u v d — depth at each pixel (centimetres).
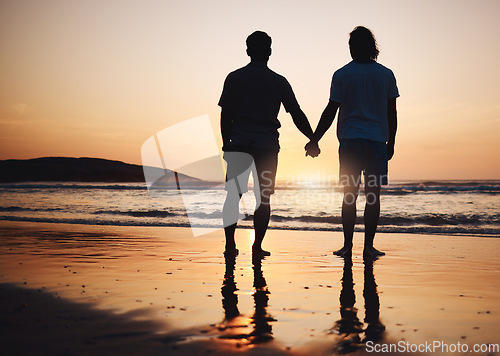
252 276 276
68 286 236
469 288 245
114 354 134
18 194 1731
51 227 605
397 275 284
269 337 155
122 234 520
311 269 303
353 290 238
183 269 297
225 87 358
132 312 185
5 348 138
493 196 1672
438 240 496
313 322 175
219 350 139
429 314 190
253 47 358
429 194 1806
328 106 376
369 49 371
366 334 160
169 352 137
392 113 378
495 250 411
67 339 147
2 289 225
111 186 2572
